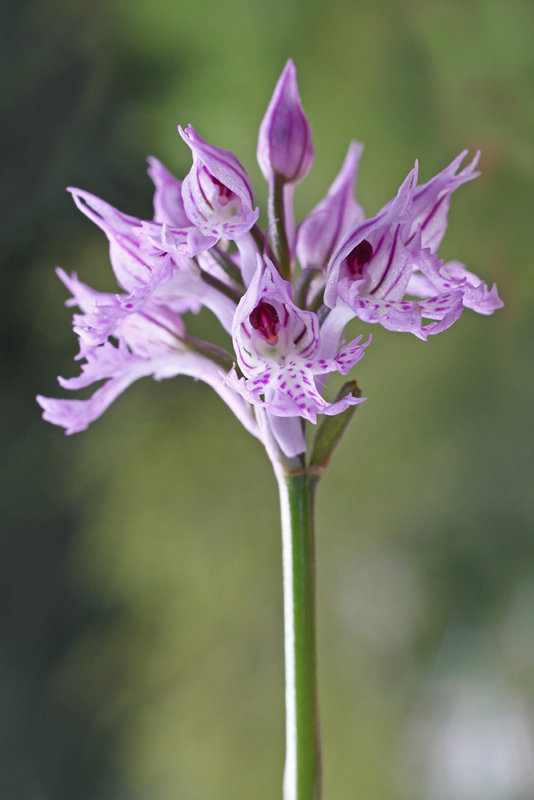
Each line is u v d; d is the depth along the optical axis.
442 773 0.44
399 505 0.43
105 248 0.57
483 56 0.36
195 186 0.22
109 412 0.54
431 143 0.37
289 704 0.22
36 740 0.56
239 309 0.21
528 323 0.38
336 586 0.45
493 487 0.41
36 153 0.55
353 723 0.46
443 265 0.23
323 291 0.22
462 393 0.41
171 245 0.21
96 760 0.54
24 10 0.53
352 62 0.38
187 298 0.22
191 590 0.52
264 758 0.49
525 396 0.39
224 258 0.22
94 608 0.56
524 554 0.41
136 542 0.53
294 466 0.22
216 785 0.50
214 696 0.51
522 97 0.36
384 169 0.38
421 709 0.44
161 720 0.52
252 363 0.22
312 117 0.38
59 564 0.57
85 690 0.55
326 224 0.23
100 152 0.54
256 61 0.39
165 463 0.53
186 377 0.54
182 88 0.41
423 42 0.37
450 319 0.21
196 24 0.40
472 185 0.36
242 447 0.52
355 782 0.45
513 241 0.36
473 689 0.42
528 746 0.42
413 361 0.42
